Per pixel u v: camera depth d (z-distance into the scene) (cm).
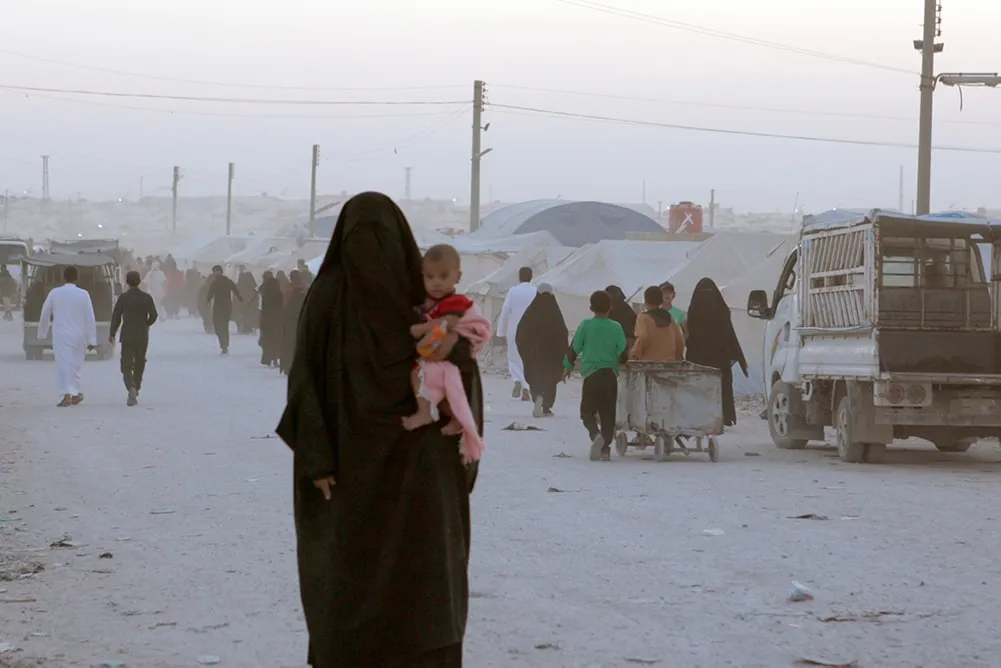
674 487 1272
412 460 491
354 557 489
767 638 679
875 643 668
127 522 1061
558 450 1612
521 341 2070
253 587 812
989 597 774
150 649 666
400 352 493
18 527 1040
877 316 1491
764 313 1880
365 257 492
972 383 1484
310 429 488
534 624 711
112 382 2636
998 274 1638
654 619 722
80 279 3400
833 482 1325
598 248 3009
